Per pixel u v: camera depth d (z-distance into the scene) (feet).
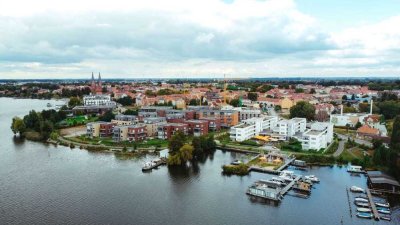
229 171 551.59
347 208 420.36
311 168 583.17
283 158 620.08
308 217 396.57
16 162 608.19
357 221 387.96
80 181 507.71
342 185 498.28
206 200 442.09
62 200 436.35
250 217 395.55
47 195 451.94
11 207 414.21
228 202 436.35
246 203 433.89
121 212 404.36
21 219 383.65
